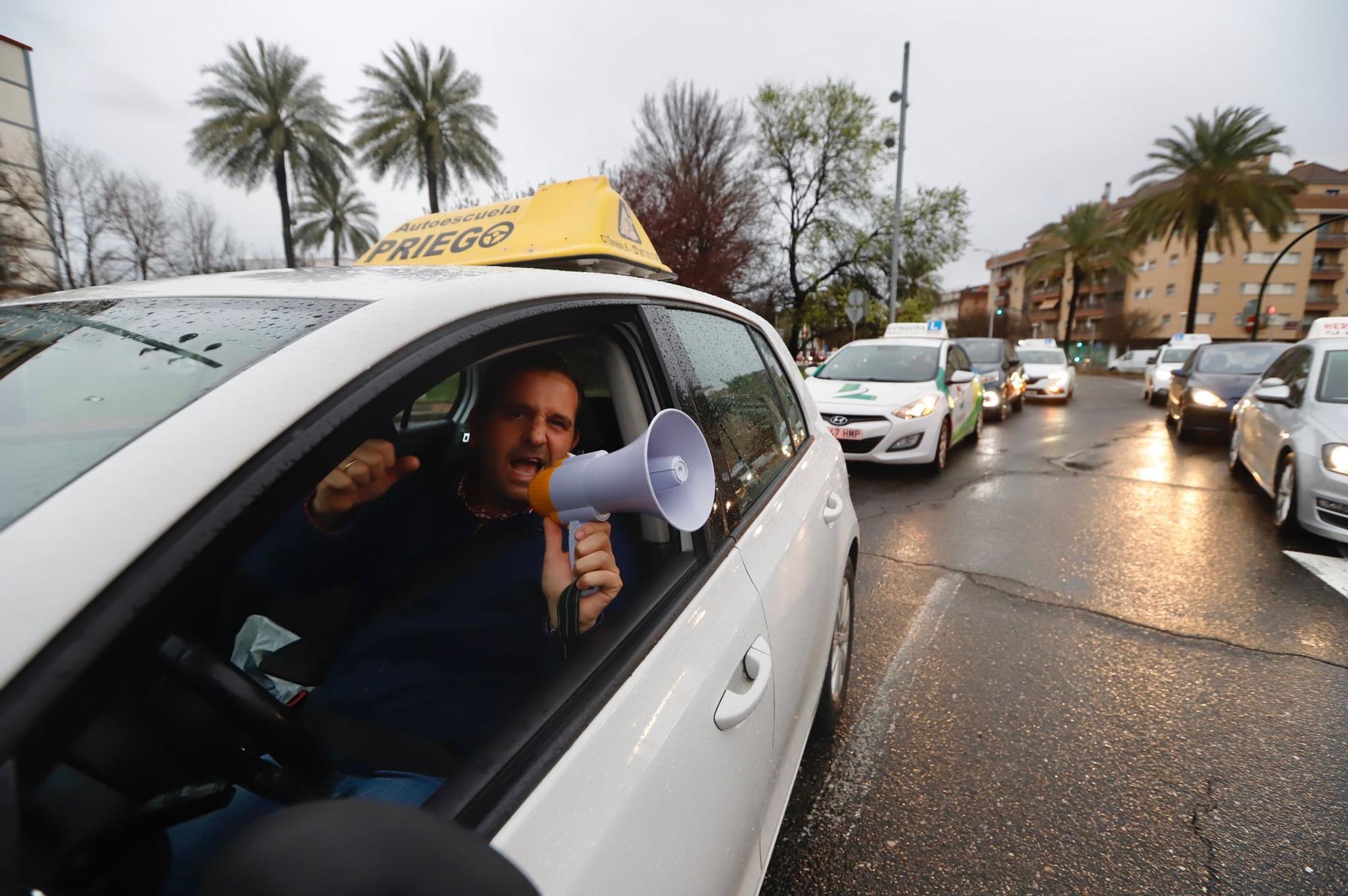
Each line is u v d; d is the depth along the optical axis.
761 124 23.12
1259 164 24.47
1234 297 45.97
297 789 0.74
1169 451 8.18
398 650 1.00
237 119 19.78
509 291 0.93
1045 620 3.29
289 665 0.98
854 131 22.36
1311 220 44.50
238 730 0.67
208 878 0.37
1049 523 5.02
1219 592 3.62
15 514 0.55
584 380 1.50
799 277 25.17
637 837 0.81
